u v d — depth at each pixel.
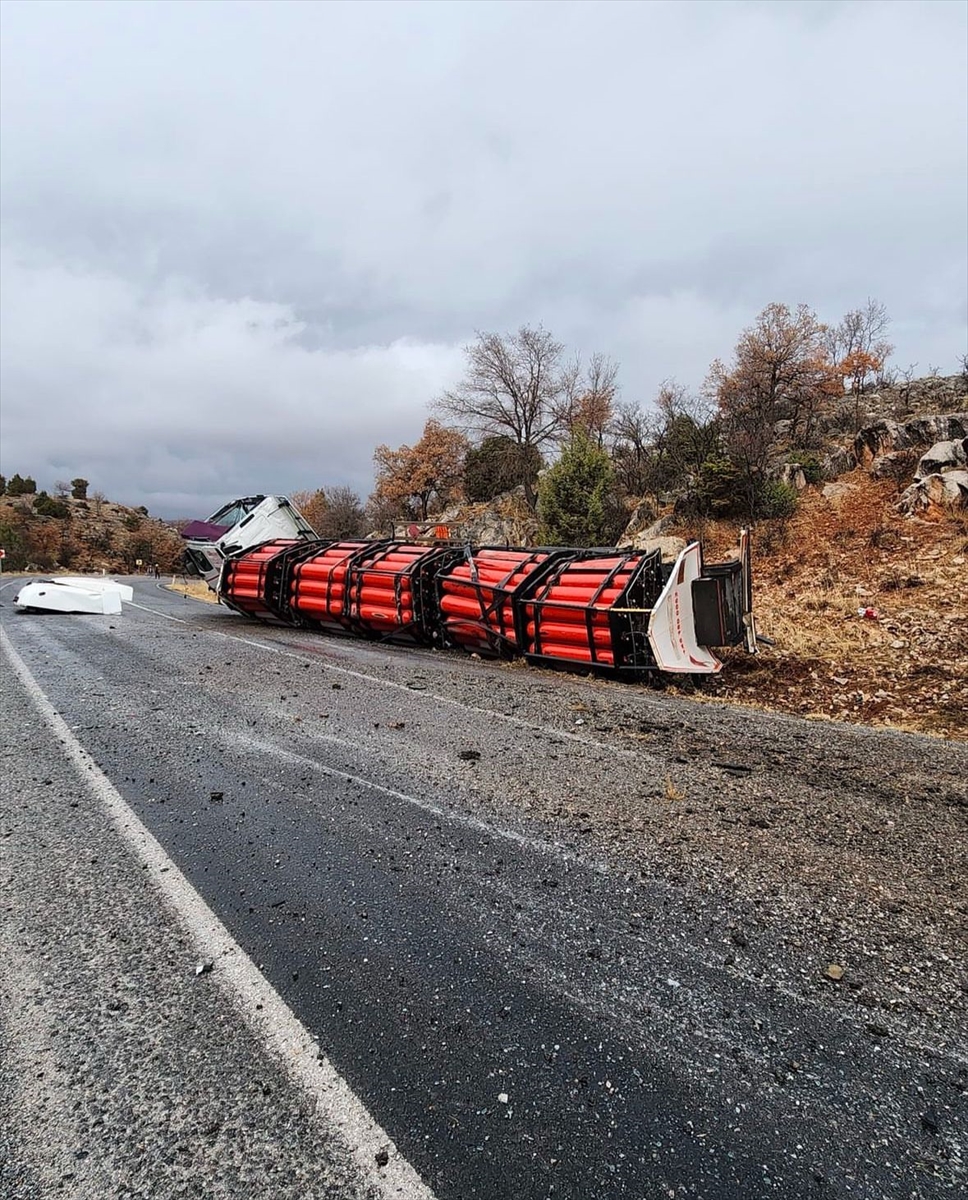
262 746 4.09
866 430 17.12
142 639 8.72
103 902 2.27
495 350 31.73
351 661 7.45
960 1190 1.28
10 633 9.08
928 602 9.15
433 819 3.04
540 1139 1.37
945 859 2.75
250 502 13.90
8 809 3.05
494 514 32.22
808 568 12.41
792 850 2.80
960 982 1.95
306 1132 1.38
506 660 8.26
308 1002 1.78
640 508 20.27
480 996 1.83
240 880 2.44
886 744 4.55
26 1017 1.70
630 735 4.59
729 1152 1.36
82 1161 1.30
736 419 20.25
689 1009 1.80
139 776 3.52
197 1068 1.54
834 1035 1.71
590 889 2.44
